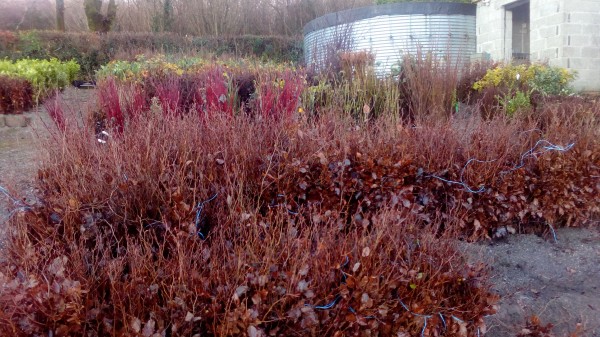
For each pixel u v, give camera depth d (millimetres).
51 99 6418
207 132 3656
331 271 2203
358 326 2115
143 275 2189
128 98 5422
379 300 2170
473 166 3801
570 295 3348
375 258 2314
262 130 3852
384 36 10828
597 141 4141
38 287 1885
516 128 4332
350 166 3471
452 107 5895
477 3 13055
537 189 3988
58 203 2680
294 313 2008
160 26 20734
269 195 3182
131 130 3969
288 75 5969
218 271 2141
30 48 15492
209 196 2949
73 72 13000
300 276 2119
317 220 2658
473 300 2393
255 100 5395
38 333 1839
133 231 2701
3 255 2500
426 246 2553
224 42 17969
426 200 3586
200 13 21031
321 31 12156
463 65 8328
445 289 2455
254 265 2232
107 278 2178
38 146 3924
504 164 3900
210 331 2016
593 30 10617
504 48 12117
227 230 2631
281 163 3264
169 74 7867
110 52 16156
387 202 3266
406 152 3689
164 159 2936
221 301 2064
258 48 18328
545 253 3832
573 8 10461
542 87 7957
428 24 10586
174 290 2068
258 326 1998
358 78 6227
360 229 2783
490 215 3828
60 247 2449
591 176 4035
